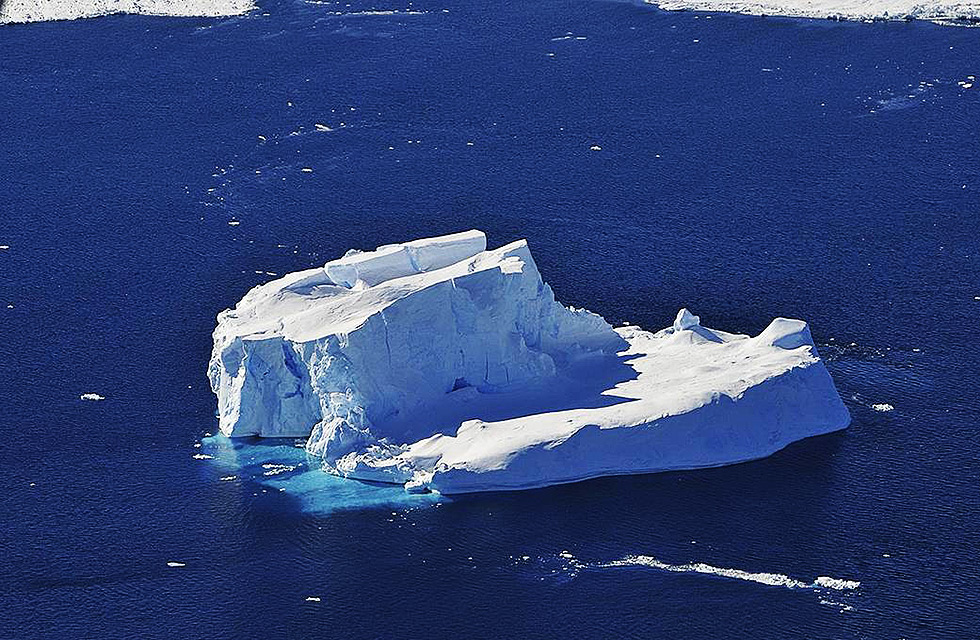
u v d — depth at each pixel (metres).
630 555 173.00
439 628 162.62
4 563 173.88
